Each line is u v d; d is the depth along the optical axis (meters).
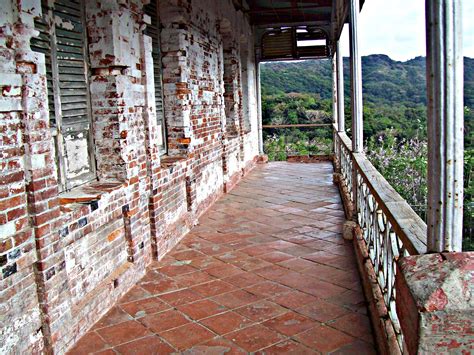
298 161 12.70
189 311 3.81
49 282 3.01
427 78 1.96
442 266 1.81
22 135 2.81
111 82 4.14
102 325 3.62
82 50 4.05
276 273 4.58
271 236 5.83
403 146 5.94
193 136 6.58
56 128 3.66
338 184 9.07
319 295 4.04
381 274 3.53
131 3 4.43
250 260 4.97
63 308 3.18
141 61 4.72
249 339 3.35
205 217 6.90
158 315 3.76
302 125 13.05
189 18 6.31
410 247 2.23
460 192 1.93
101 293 3.76
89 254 3.71
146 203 4.82
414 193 4.88
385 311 3.26
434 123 1.93
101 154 4.27
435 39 1.89
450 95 1.89
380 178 3.89
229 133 9.99
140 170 4.64
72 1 3.88
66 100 3.81
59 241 3.12
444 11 1.86
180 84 6.11
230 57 9.68
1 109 2.61
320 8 11.14
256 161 12.63
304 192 8.54
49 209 3.01
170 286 4.33
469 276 1.74
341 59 9.10
